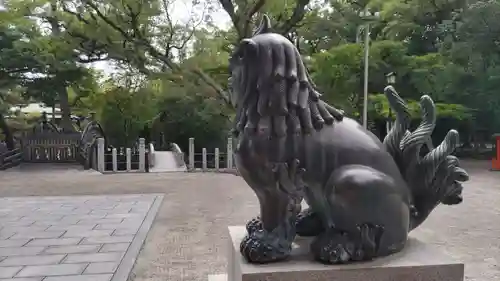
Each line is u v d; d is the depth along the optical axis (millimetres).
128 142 22125
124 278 4348
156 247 5629
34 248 5340
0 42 16938
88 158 15875
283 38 2389
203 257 5215
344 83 15398
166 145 22203
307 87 2379
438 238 6059
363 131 2607
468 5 15312
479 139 20266
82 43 15109
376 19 14812
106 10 14672
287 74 2293
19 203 8484
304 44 17078
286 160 2385
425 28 18203
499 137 14727
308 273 2307
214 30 15344
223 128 22156
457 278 2406
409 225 2641
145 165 15047
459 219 7238
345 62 14984
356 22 14875
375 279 2348
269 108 2277
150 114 21312
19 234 6023
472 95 17391
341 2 16094
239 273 2398
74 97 24078
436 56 15969
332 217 2434
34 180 12328
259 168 2379
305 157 2406
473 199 9117
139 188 10750
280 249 2430
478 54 15219
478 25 14281
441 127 19656
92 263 4797
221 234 6309
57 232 6152
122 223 6758
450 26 16094
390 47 15461
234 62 2439
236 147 2473
